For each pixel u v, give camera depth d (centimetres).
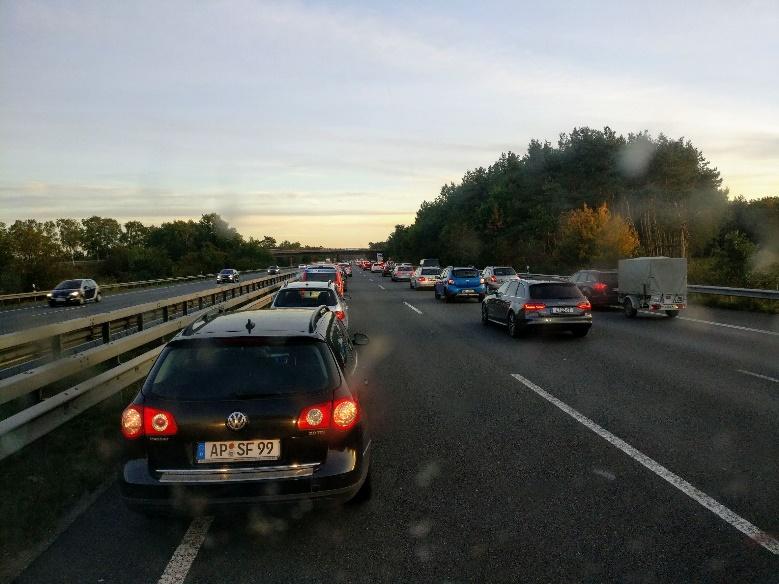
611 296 2156
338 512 422
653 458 529
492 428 633
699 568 338
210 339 407
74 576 335
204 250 11550
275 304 1095
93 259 15712
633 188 6531
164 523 406
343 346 538
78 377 787
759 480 473
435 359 1095
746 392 793
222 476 365
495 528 393
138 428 370
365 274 8081
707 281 2498
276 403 376
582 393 798
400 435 611
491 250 6625
